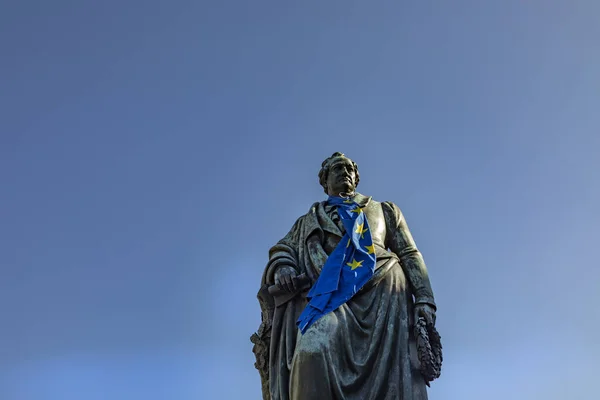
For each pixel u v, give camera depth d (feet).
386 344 35.68
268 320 38.40
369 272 37.19
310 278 37.93
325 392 33.83
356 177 43.34
